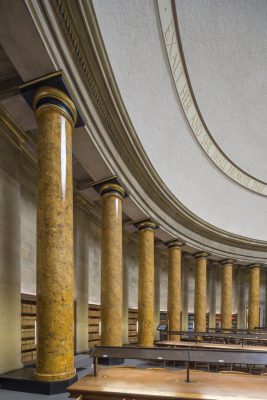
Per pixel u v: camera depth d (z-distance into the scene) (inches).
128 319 574.2
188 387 153.9
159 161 471.5
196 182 605.6
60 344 188.5
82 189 406.9
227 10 457.1
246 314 919.0
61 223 200.7
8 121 257.4
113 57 294.4
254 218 767.1
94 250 470.9
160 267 711.7
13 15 165.2
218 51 499.5
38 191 204.1
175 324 540.4
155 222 466.6
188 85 476.1
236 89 584.7
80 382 161.2
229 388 153.3
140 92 375.2
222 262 716.0
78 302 397.1
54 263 193.9
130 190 369.7
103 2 254.1
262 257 762.2
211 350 182.2
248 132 668.1
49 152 203.6
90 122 252.2
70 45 204.1
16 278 259.3
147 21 335.3
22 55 188.1
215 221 669.9
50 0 175.9
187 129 530.0
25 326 289.0
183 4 385.7
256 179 737.6
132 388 151.6
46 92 202.8
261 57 564.7
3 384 200.1
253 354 178.7
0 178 246.8
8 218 254.1
